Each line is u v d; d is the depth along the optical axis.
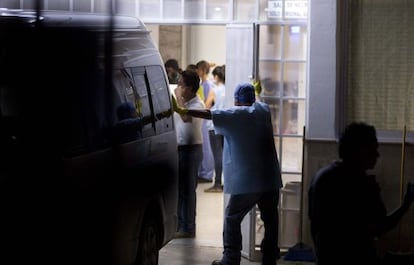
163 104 8.59
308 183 8.93
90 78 7.20
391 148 8.78
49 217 6.35
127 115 7.64
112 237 7.14
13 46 6.86
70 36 7.17
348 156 5.67
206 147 14.43
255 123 8.22
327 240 5.68
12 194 6.15
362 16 8.80
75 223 6.61
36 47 6.90
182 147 10.05
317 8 8.81
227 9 10.08
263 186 8.26
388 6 8.77
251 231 9.15
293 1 9.17
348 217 5.63
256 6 9.40
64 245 6.49
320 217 5.68
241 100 8.37
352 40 8.84
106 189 7.10
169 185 8.62
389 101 8.84
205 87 13.25
